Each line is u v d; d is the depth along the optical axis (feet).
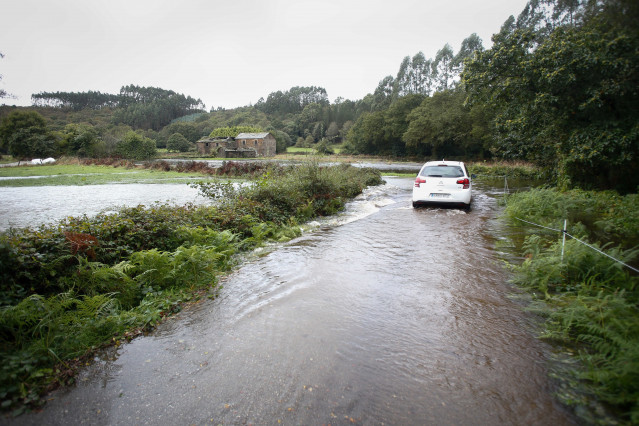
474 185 68.54
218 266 18.67
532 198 32.53
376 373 9.29
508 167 96.07
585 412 7.69
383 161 207.31
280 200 32.27
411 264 18.57
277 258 20.13
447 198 35.91
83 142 204.03
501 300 13.89
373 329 11.67
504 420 7.55
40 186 68.54
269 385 8.86
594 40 35.50
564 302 12.85
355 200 45.44
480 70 43.27
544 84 37.93
